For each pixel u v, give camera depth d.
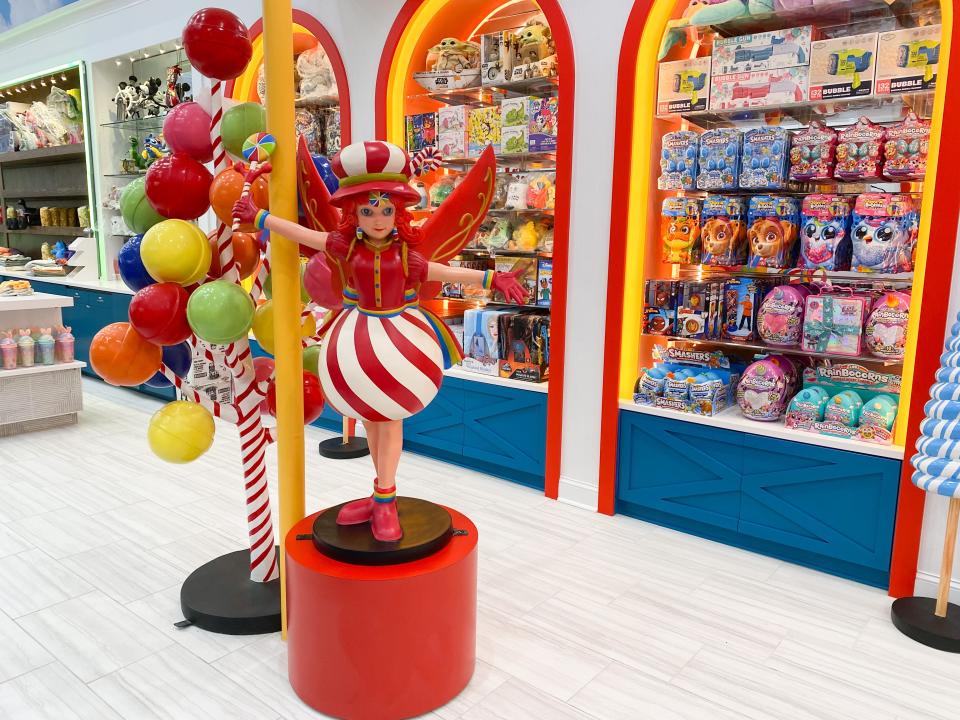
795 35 2.94
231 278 2.39
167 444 2.34
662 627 2.55
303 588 2.03
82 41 6.41
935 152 2.63
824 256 2.99
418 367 1.94
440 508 2.31
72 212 7.37
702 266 3.57
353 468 4.18
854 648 2.44
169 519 3.42
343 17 4.38
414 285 2.00
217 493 3.78
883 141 2.85
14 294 5.00
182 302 2.26
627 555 3.12
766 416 3.13
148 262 2.21
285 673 2.25
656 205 3.51
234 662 2.30
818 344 3.04
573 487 3.67
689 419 3.25
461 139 4.07
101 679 2.20
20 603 2.63
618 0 3.20
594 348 3.51
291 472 2.33
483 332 4.02
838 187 3.17
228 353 2.41
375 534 2.10
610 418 3.47
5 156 7.68
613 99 3.28
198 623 2.49
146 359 2.37
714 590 2.82
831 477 2.90
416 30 4.16
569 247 3.52
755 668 2.31
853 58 2.83
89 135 6.52
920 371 2.66
